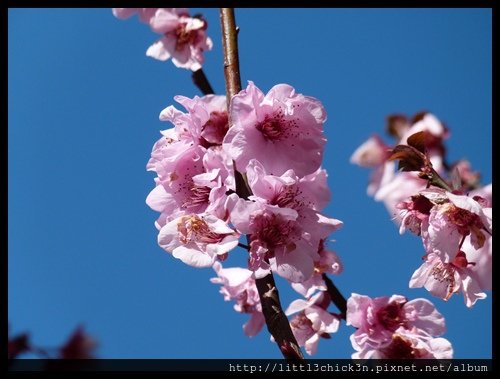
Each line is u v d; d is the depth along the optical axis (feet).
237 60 2.67
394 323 2.73
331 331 2.83
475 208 2.59
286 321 2.50
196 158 2.59
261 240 2.53
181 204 2.58
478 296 2.66
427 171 2.65
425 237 2.65
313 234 2.56
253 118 2.58
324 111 2.59
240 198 2.53
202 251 2.53
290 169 2.57
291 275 2.54
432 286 2.68
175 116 2.60
